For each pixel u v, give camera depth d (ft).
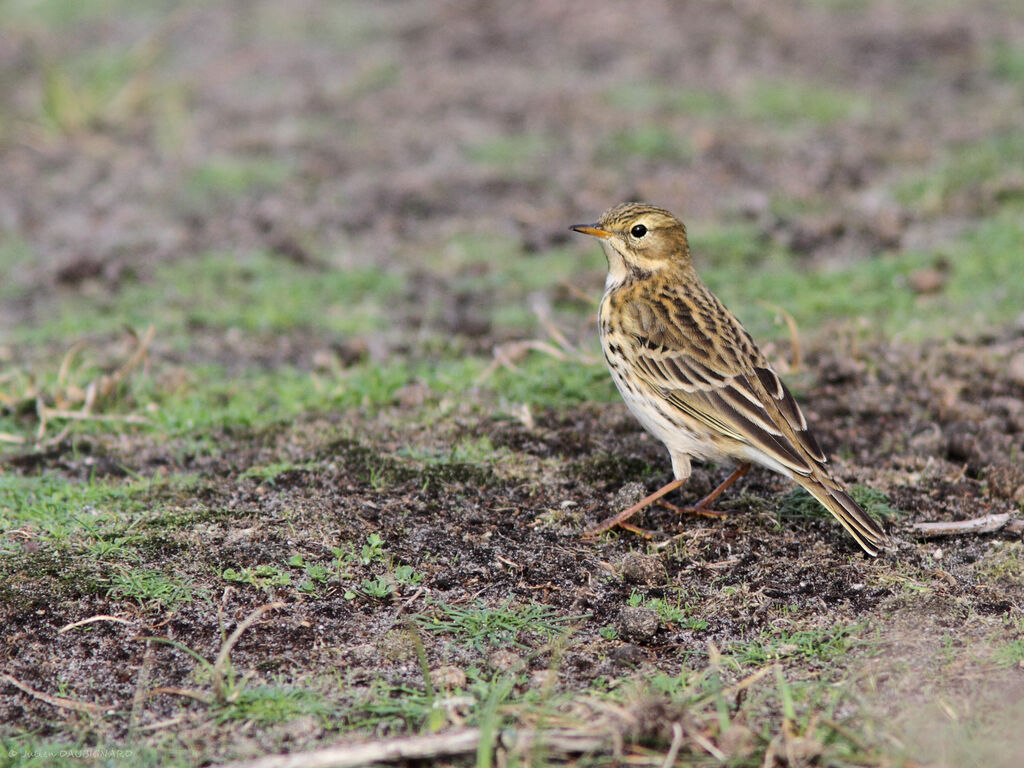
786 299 51.60
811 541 33.17
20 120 77.61
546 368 44.37
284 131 74.38
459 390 42.86
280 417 41.06
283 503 34.37
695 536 33.40
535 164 68.90
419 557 32.04
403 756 23.22
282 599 29.89
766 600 30.19
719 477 37.58
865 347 45.60
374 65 84.99
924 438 38.70
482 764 22.82
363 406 41.96
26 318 51.96
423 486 35.78
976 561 31.73
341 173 68.49
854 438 39.37
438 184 66.49
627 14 92.12
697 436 34.42
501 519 34.27
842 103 75.56
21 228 62.39
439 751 23.32
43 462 37.83
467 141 72.13
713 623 29.27
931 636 27.99
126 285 55.36
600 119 74.54
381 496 35.12
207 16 97.81
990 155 66.33
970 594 30.12
